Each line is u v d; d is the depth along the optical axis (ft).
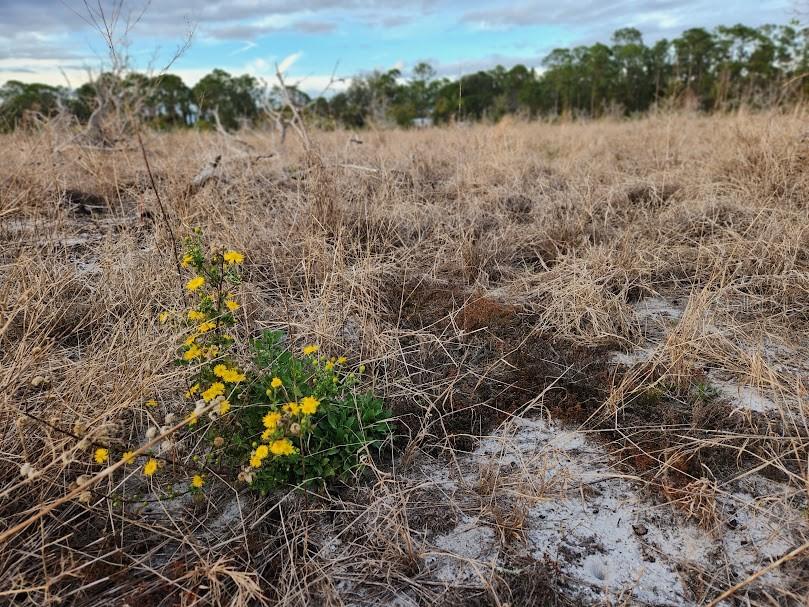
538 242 14.58
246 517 7.07
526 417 8.99
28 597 5.79
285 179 18.10
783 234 12.85
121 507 7.06
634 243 13.82
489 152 22.15
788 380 9.01
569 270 12.51
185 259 7.89
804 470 7.48
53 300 10.36
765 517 6.98
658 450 8.01
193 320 8.66
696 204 15.52
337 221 14.26
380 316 11.34
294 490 7.34
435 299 12.26
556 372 9.91
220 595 6.00
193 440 8.08
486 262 13.71
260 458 6.55
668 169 19.63
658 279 12.85
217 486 7.48
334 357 9.84
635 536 6.88
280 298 12.09
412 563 6.53
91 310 10.70
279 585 6.27
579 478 7.73
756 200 15.25
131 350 8.75
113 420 7.71
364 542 6.85
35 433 7.45
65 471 7.19
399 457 8.24
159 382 8.45
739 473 7.62
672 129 25.96
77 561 6.35
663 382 9.28
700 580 6.27
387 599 6.20
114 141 21.30
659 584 6.31
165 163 19.03
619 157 23.63
